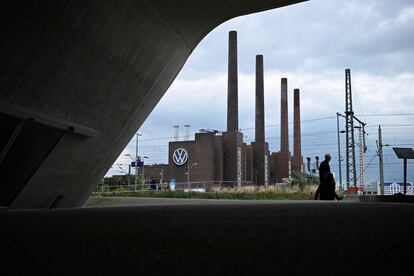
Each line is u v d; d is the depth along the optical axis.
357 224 4.80
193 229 4.24
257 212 7.49
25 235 3.75
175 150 85.00
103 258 2.46
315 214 6.75
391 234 3.75
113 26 12.98
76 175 15.41
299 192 37.44
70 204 16.28
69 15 11.09
